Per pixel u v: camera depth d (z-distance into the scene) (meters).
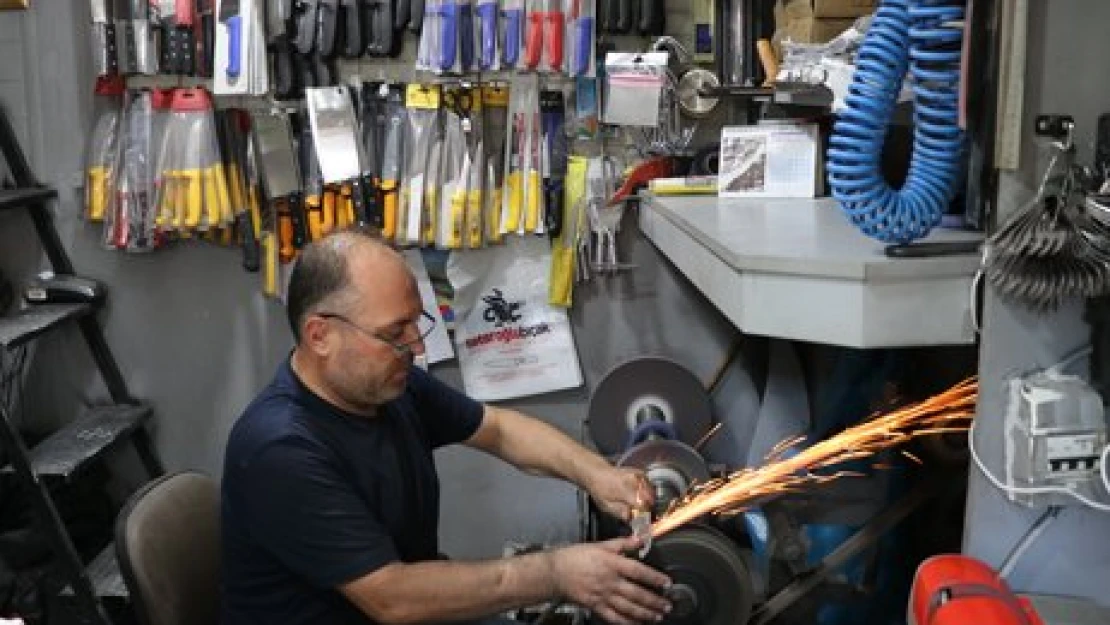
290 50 2.95
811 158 2.64
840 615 2.47
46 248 3.12
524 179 3.04
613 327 3.23
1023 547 1.61
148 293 3.19
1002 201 1.56
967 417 2.17
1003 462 1.59
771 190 2.68
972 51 1.55
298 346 1.90
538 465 2.24
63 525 2.77
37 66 3.04
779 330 1.71
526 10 2.94
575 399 3.28
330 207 3.02
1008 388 1.57
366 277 1.78
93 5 2.92
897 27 1.62
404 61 3.02
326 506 1.75
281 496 1.75
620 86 2.87
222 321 3.21
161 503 1.99
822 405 2.79
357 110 3.00
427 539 2.04
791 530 2.27
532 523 3.37
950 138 1.66
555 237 3.12
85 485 3.17
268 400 1.85
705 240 2.02
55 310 3.00
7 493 3.05
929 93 1.64
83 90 3.05
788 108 2.77
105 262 3.17
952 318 1.61
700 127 3.07
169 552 1.95
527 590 1.79
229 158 2.98
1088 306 1.53
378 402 1.85
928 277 1.59
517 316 3.19
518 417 2.29
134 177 2.97
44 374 3.25
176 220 2.95
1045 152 1.51
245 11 2.90
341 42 2.96
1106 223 1.44
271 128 2.96
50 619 2.94
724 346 3.22
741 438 3.18
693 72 2.96
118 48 2.94
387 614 1.75
